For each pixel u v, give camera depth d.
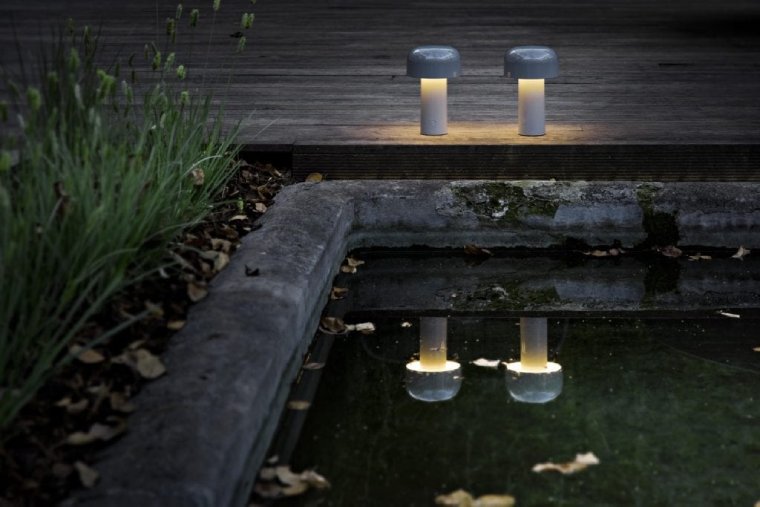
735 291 5.33
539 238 5.84
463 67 8.76
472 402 4.07
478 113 6.88
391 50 9.73
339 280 5.46
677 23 11.52
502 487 3.43
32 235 3.63
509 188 5.84
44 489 2.91
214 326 3.83
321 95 7.57
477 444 3.72
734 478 3.49
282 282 4.36
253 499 3.34
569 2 13.73
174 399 3.30
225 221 5.19
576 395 4.14
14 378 3.31
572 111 6.93
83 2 13.29
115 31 10.69
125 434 3.13
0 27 10.84
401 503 3.33
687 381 4.27
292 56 9.34
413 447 3.71
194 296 4.08
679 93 7.57
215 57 9.18
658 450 3.69
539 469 3.53
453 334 4.80
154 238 4.28
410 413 3.98
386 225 5.82
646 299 5.23
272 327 3.92
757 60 8.98
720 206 5.78
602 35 10.64
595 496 3.38
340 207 5.57
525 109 6.12
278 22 11.70
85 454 3.05
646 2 13.72
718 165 5.89
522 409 4.01
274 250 4.74
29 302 3.47
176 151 4.93
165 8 12.80
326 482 3.44
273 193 5.72
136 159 4.13
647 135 6.14
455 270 5.63
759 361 4.48
